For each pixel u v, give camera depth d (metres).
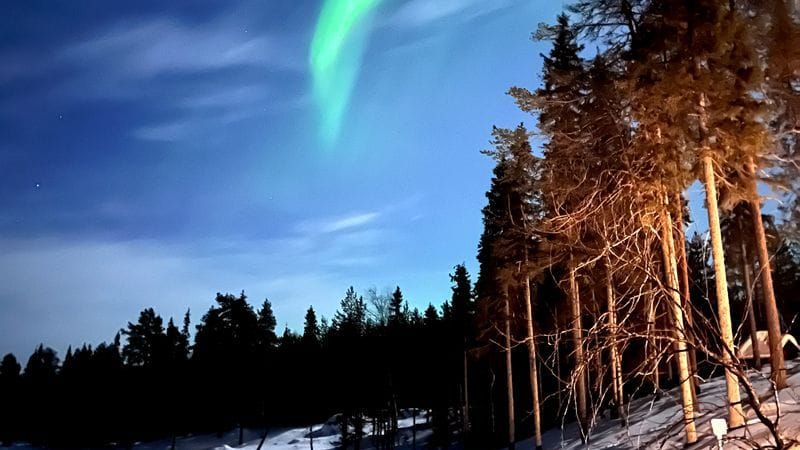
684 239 12.66
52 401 69.50
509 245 26.69
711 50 14.07
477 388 43.88
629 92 14.25
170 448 59.44
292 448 52.91
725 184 15.22
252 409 61.69
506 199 26.81
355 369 47.56
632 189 10.32
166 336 65.56
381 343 48.25
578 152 15.50
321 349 55.00
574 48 19.56
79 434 64.50
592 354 6.95
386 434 49.66
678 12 14.34
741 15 14.74
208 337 62.59
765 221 20.58
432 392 48.88
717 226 14.02
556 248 16.22
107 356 66.81
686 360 11.55
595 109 15.60
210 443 59.62
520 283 26.28
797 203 15.71
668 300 6.89
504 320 29.75
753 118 13.81
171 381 62.50
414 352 49.00
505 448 33.91
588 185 12.97
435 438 46.78
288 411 62.81
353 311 49.84
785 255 24.42
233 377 60.31
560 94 17.58
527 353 34.38
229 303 62.12
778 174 15.25
